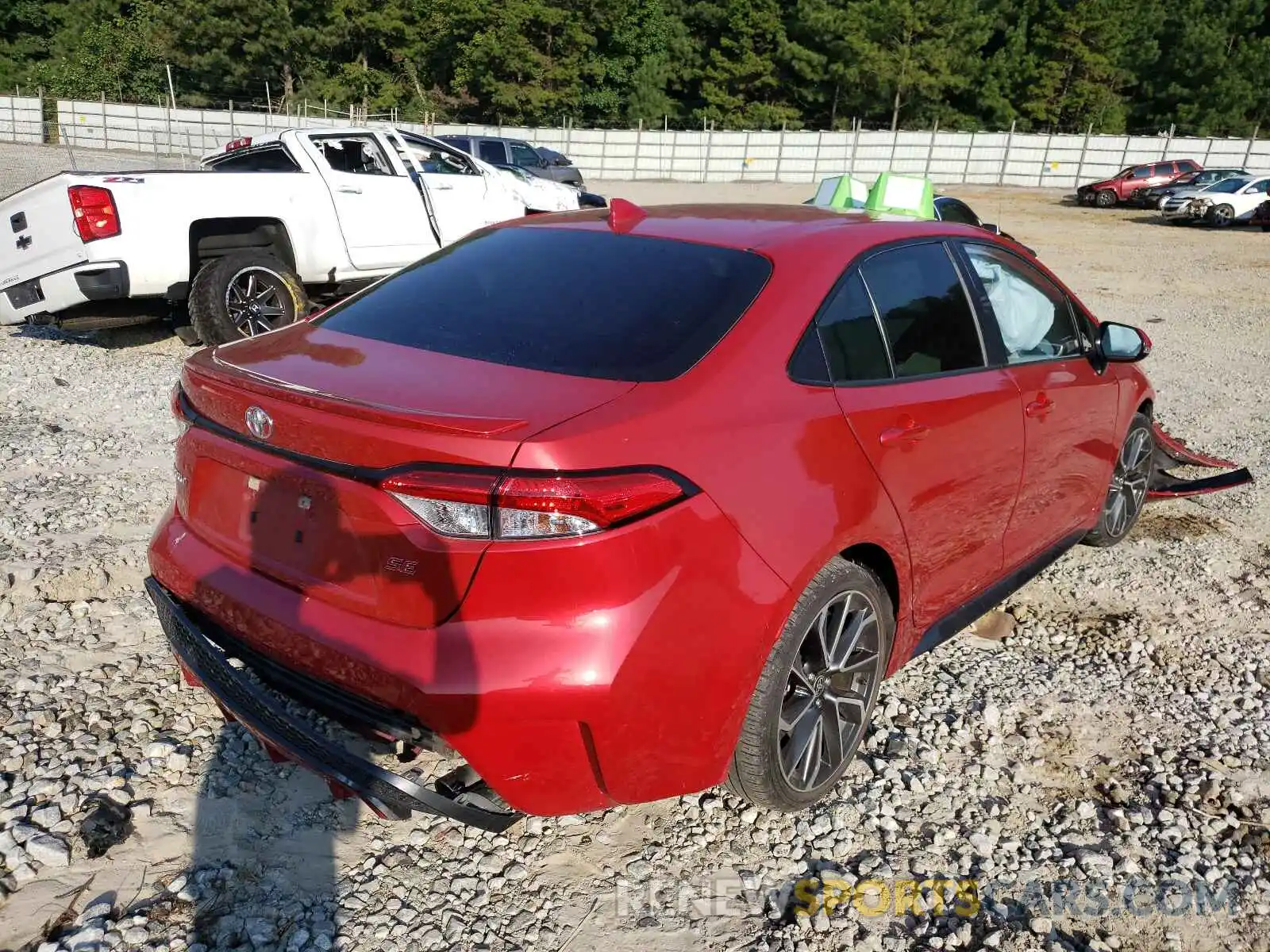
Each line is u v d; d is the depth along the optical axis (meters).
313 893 2.45
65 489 4.95
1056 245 22.83
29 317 7.48
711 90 65.38
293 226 8.04
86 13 64.81
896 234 3.19
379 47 61.53
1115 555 4.89
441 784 2.30
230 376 2.49
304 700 2.35
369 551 2.20
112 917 2.35
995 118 64.88
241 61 57.31
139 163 34.28
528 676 2.08
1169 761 3.22
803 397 2.61
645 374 2.43
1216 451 6.83
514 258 3.08
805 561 2.46
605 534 2.10
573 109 61.97
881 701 3.45
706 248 2.93
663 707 2.22
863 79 63.47
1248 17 65.94
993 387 3.30
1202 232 27.41
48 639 3.56
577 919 2.43
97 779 2.80
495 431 2.09
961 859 2.71
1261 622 4.25
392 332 2.76
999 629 4.09
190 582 2.58
